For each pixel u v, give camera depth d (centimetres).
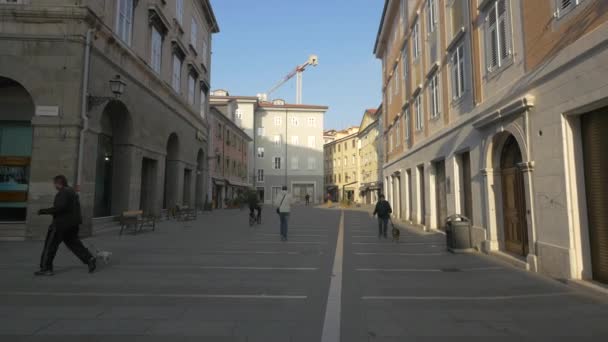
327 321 455
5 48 1138
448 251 1038
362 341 393
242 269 765
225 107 4509
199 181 2919
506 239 945
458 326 441
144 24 1697
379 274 734
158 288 603
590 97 596
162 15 1833
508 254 901
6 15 1134
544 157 730
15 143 1220
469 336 410
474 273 749
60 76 1144
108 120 1504
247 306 513
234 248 1048
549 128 712
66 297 545
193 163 2580
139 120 1611
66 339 386
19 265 763
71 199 684
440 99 1452
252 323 445
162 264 805
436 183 1570
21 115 1228
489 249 968
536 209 758
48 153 1122
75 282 634
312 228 1691
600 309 511
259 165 6156
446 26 1380
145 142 1688
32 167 1114
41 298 538
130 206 1538
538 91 749
